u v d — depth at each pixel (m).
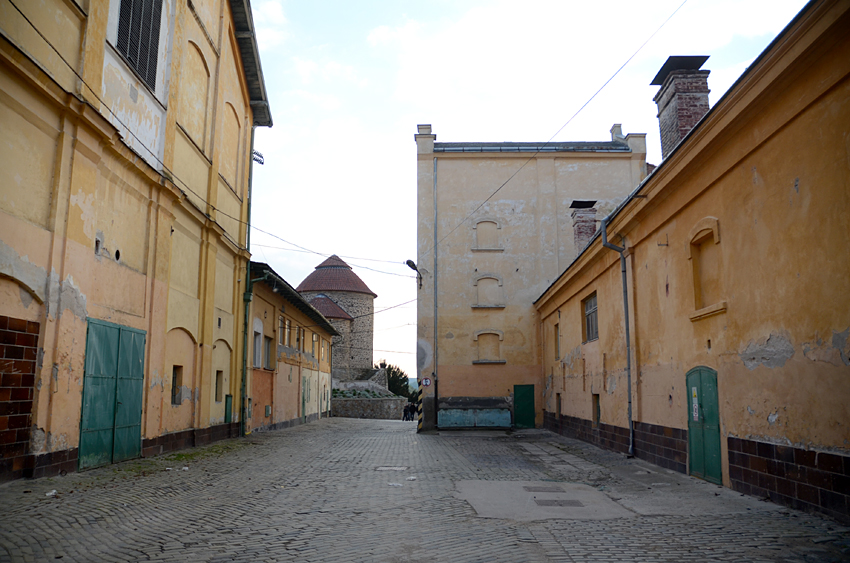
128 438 11.63
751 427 8.39
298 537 6.10
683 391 10.87
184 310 14.72
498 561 5.27
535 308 26.30
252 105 21.81
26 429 8.52
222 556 5.38
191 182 15.44
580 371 19.22
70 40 9.59
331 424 32.34
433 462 13.11
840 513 6.48
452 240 27.06
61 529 6.07
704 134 9.38
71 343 9.53
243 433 19.77
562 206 27.36
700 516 7.14
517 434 23.16
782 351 7.64
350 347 58.16
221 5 17.86
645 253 13.09
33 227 8.64
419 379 25.86
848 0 6.07
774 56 7.33
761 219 8.17
